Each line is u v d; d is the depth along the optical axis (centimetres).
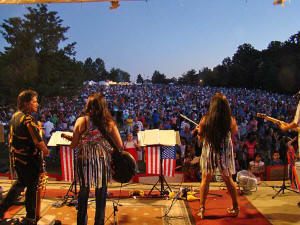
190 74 10781
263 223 340
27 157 318
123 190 496
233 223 342
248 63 7775
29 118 313
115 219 355
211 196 449
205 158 361
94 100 293
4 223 328
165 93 4825
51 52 2308
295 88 5747
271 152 1083
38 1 394
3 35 2203
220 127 350
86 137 291
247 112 2356
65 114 2108
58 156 1120
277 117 2094
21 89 2064
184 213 377
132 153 767
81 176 290
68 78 2273
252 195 448
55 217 360
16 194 328
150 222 349
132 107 2869
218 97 355
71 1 384
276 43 7481
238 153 868
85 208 293
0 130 495
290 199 425
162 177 463
